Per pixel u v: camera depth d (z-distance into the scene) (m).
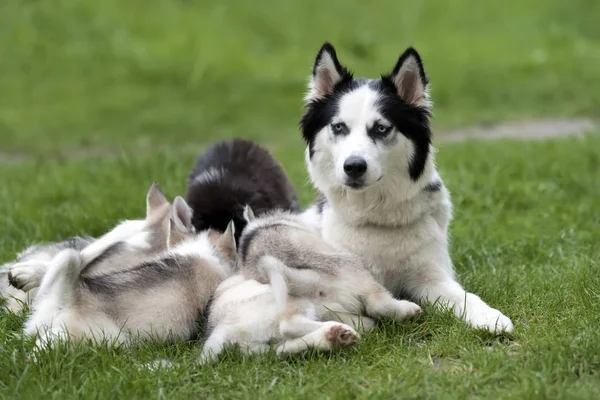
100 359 7.93
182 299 8.64
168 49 36.91
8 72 34.16
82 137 27.03
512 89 31.83
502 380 7.33
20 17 37.47
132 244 10.23
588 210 13.99
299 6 41.72
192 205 11.74
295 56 37.94
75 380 7.56
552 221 13.42
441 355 8.12
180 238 9.80
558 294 9.37
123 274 8.71
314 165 10.00
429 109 9.81
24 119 29.48
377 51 38.00
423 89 9.70
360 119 9.43
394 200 9.58
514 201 14.73
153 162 19.23
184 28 38.72
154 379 7.63
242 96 32.19
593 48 38.69
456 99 30.86
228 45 37.84
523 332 8.36
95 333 8.15
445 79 33.47
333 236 9.94
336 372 7.60
